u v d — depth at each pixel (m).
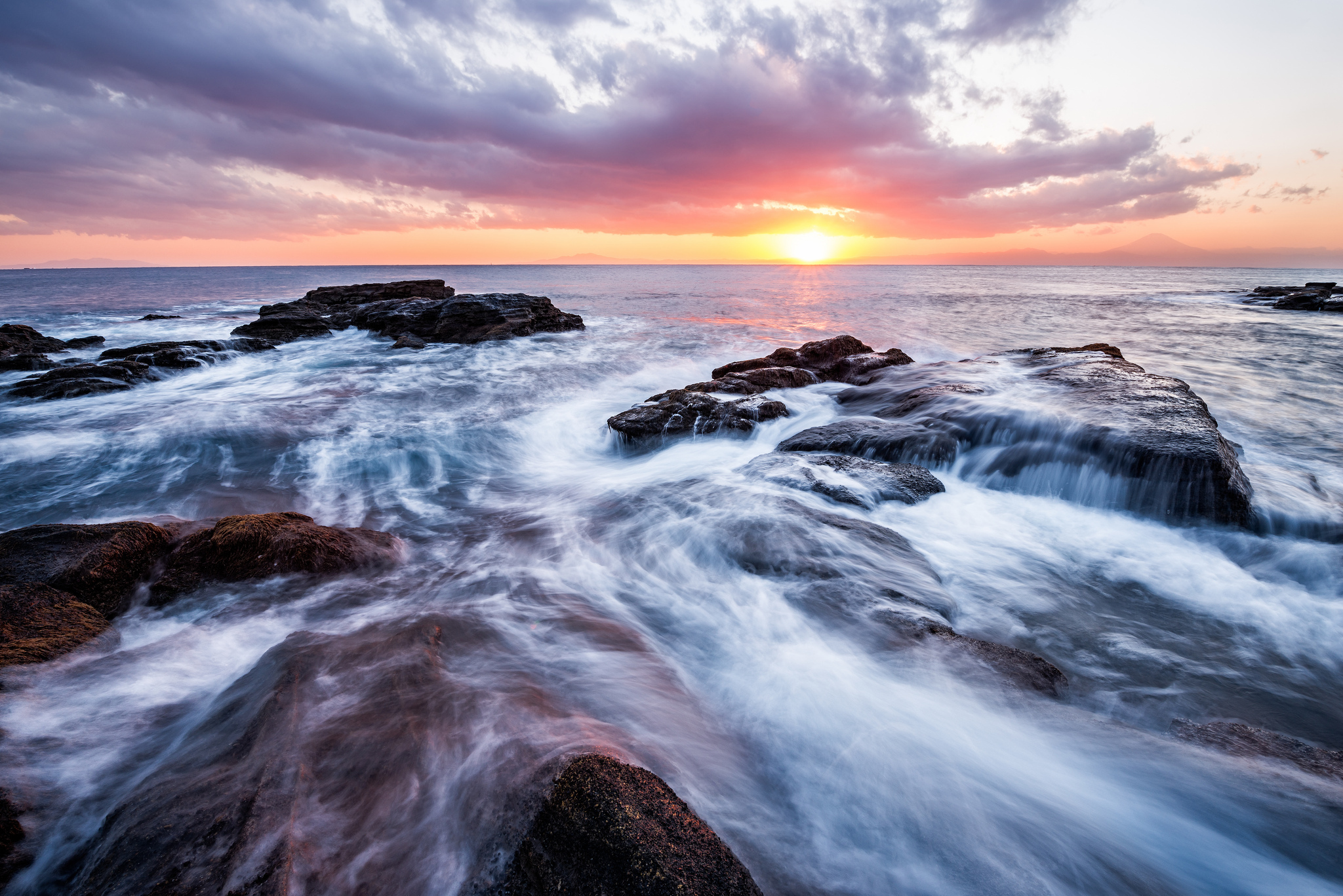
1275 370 16.67
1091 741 3.22
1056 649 4.49
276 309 28.95
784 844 2.53
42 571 4.45
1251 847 2.57
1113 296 49.84
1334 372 16.33
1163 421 7.48
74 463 8.85
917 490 7.21
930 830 2.64
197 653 4.11
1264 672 4.23
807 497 6.97
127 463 8.90
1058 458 7.39
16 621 3.88
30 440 9.76
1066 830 2.65
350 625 4.55
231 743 2.81
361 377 16.20
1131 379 10.00
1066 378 10.59
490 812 2.30
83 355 20.69
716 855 2.12
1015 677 3.77
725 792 2.79
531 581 5.50
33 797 2.65
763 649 4.28
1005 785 2.91
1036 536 6.36
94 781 2.84
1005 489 7.57
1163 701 3.92
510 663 3.86
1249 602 5.14
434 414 12.21
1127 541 6.21
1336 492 7.34
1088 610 5.03
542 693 3.43
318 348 21.36
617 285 69.62
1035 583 5.44
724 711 3.58
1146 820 2.73
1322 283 48.69
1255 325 27.91
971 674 3.79
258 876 2.03
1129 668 4.27
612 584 5.47
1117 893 2.35
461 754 2.73
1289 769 3.04
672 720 3.33
